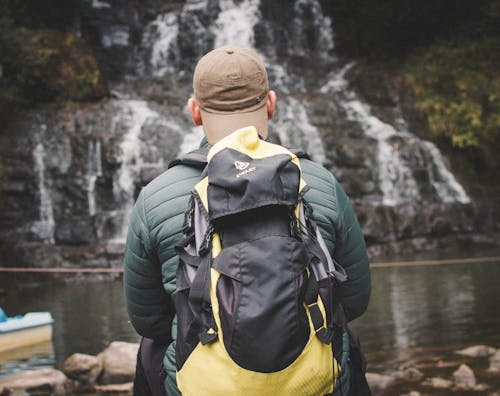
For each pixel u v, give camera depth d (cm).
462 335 548
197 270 149
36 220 1304
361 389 182
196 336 147
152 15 1881
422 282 879
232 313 139
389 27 1906
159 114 1518
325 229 166
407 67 1781
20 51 1446
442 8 1847
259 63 174
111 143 1385
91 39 1811
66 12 1798
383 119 1627
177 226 161
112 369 450
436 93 1661
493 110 1591
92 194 1338
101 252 1195
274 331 137
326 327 147
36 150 1363
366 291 182
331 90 1775
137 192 1359
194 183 165
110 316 728
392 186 1469
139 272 171
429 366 444
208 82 170
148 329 179
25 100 1443
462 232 1392
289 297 140
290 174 153
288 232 151
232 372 140
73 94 1495
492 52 1714
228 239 149
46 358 520
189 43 1859
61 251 1212
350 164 1470
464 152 1562
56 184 1336
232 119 170
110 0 1867
